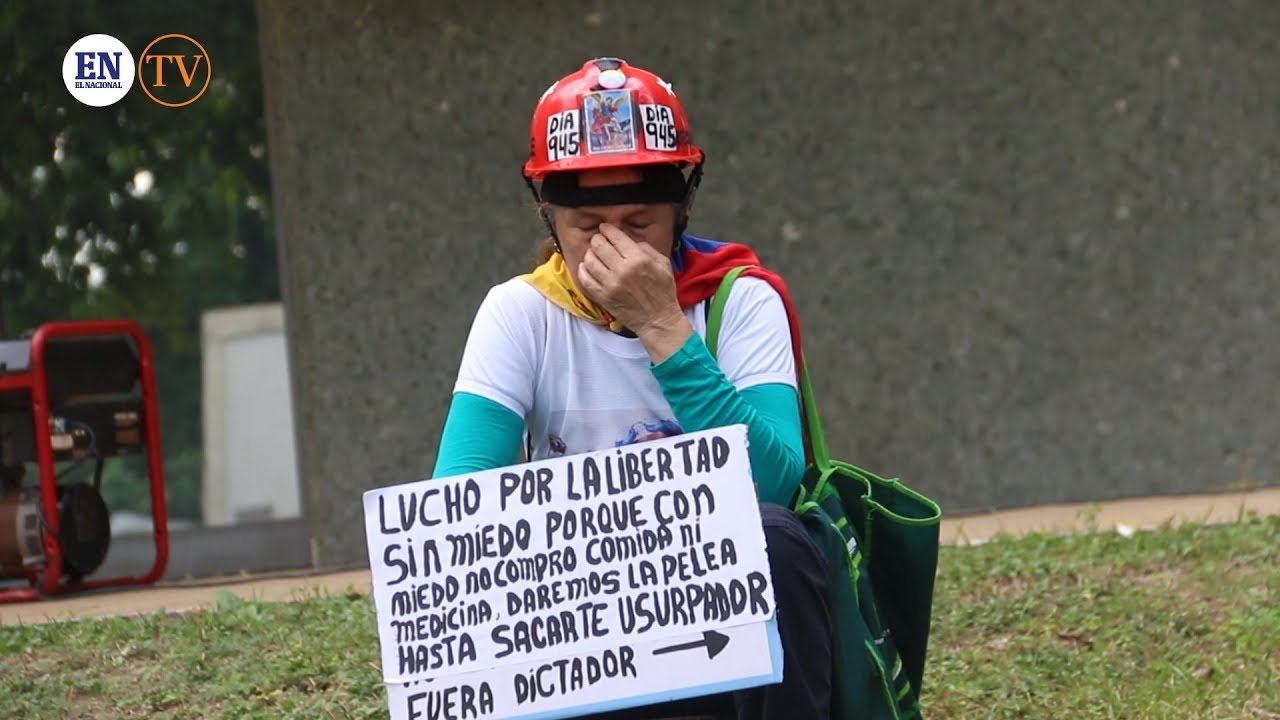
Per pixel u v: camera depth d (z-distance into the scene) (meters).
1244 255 9.65
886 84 9.48
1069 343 9.62
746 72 9.45
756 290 4.24
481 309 4.30
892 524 4.20
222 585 8.58
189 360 27.42
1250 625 6.49
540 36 9.34
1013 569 7.37
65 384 8.72
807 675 3.86
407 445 9.40
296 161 9.30
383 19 9.26
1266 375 9.70
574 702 3.81
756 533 3.82
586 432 4.23
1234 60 9.56
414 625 3.87
